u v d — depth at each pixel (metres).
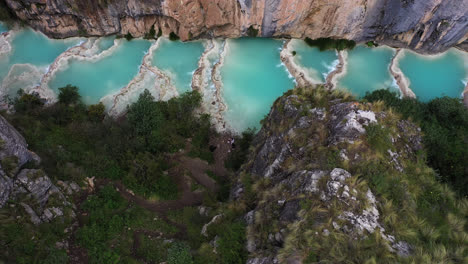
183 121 35.91
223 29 44.06
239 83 41.75
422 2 37.94
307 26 43.41
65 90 37.62
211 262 20.55
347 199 17.77
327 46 44.69
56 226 22.77
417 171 20.84
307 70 42.78
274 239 18.77
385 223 17.48
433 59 44.19
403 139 22.19
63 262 20.95
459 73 42.91
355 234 16.72
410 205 18.89
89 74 41.91
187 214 26.91
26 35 44.69
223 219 23.39
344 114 21.70
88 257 22.22
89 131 32.50
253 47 44.97
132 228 25.08
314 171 19.55
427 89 41.38
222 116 38.88
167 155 33.78
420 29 41.59
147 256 23.16
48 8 40.97
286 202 19.59
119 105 39.16
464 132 25.80
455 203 20.20
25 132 29.48
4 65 42.19
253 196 24.06
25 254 20.27
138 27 44.22
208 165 34.25
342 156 19.81
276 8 40.53
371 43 44.94
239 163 33.34
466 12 37.66
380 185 18.81
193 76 41.91
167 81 41.59
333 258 16.03
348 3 39.72
